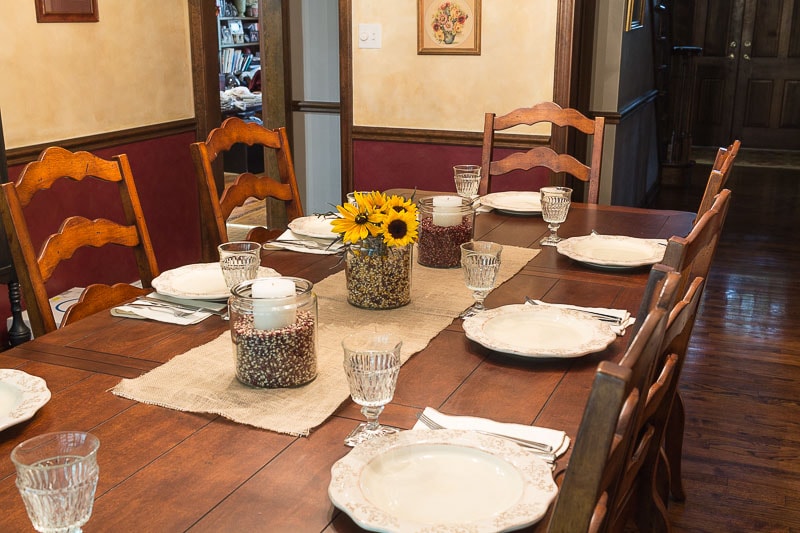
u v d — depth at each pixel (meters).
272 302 1.38
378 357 1.16
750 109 8.55
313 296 1.44
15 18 3.21
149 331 1.71
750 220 5.79
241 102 7.69
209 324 1.75
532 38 3.78
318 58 4.91
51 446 0.99
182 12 4.17
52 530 0.93
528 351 1.50
